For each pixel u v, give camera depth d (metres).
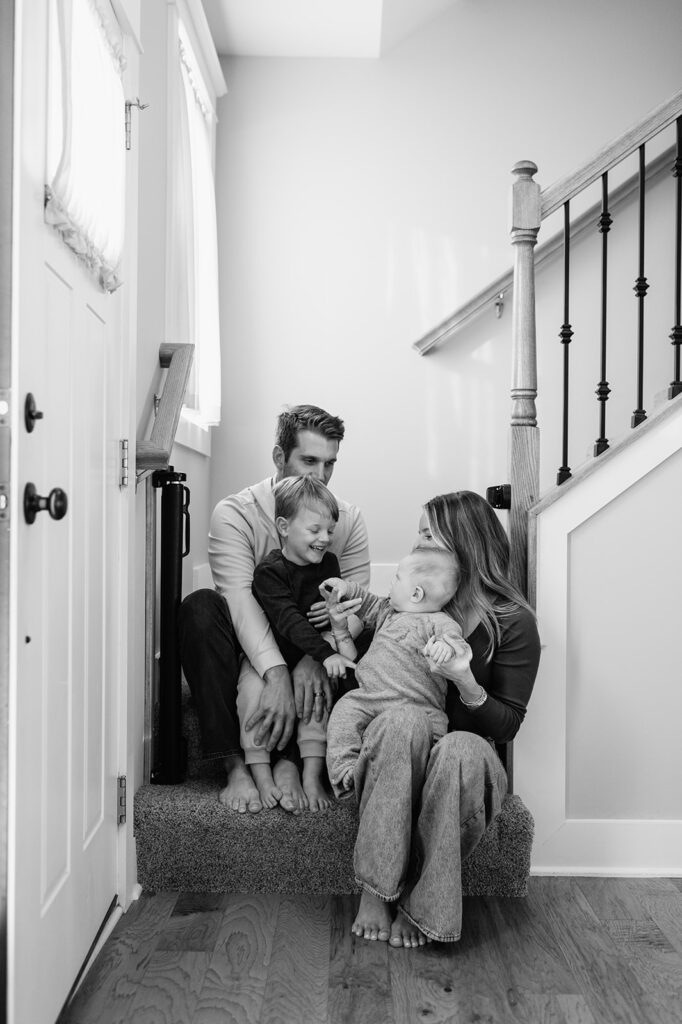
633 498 2.13
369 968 1.63
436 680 1.92
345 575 2.32
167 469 2.09
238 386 3.69
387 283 3.70
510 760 2.13
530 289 2.20
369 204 3.71
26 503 1.23
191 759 2.18
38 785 1.31
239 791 1.97
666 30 3.71
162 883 1.97
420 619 1.93
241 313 3.70
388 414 3.69
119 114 1.73
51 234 1.35
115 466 1.85
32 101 1.23
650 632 2.13
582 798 2.13
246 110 3.71
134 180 1.94
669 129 3.68
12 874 1.19
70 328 1.49
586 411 3.63
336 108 3.71
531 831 1.95
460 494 2.01
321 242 3.71
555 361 3.62
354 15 3.40
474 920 1.84
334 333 3.70
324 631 2.10
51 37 1.32
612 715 2.13
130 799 1.92
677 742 2.14
